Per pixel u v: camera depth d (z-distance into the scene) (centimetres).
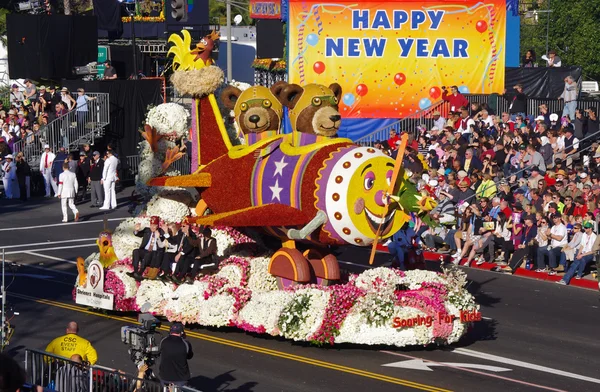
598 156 3872
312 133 2561
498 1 4956
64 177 4334
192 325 2694
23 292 3044
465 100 4625
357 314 2445
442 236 3725
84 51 6231
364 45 5003
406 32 4991
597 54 7531
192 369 2286
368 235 2434
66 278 3256
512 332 2703
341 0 4981
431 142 4447
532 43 7762
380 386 2170
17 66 6109
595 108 4403
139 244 2861
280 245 2823
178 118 2991
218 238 2784
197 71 2764
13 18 6069
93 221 4391
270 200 2527
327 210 2416
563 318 2870
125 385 1752
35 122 5375
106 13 6844
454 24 4981
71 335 1986
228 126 3028
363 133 5053
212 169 2694
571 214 3450
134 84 5509
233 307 2580
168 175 2988
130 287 2742
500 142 4031
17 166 4953
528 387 2195
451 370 2316
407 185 2441
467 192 3731
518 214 3497
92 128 5278
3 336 2189
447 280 2550
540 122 4216
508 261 3553
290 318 2461
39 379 1886
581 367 2377
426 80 5009
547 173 3747
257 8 6166
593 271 3406
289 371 2281
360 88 5022
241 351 2450
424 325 2445
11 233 4084
